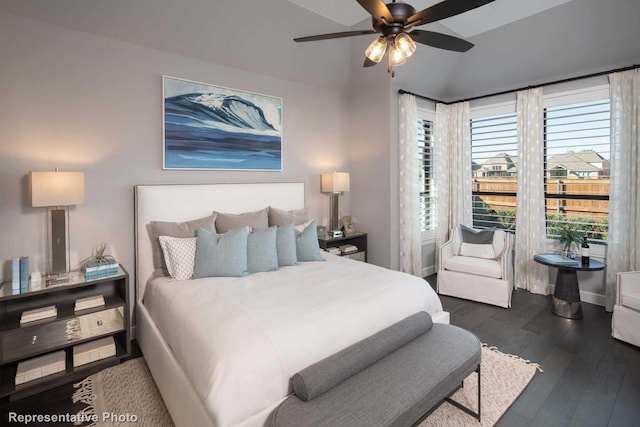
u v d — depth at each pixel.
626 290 2.81
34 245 2.55
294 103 4.11
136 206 2.95
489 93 4.46
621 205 3.37
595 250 3.66
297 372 1.64
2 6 2.34
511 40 3.79
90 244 2.79
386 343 1.82
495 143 4.44
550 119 3.92
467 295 3.85
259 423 1.50
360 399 1.47
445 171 4.83
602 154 3.59
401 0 3.00
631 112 3.28
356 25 3.55
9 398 2.10
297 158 4.17
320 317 1.90
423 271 4.75
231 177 3.59
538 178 3.96
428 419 1.92
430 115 4.70
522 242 4.13
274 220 3.50
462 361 1.78
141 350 2.74
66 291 2.66
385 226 4.34
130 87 2.92
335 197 4.30
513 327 3.13
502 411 1.97
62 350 2.45
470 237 4.18
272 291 2.31
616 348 2.71
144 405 2.07
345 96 4.68
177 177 3.23
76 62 2.66
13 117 2.44
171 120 3.15
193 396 1.57
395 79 4.11
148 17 2.76
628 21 3.12
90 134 2.75
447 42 2.24
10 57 2.41
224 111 3.48
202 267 2.64
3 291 2.20
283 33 3.39
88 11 2.56
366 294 2.26
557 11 3.34
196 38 3.08
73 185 2.38
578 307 3.31
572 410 1.99
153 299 2.56
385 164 4.29
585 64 3.59
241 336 1.66
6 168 2.43
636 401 2.06
